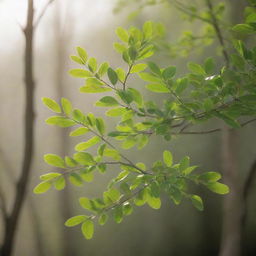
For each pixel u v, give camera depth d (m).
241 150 2.88
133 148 3.54
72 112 1.03
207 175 1.03
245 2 1.43
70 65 3.00
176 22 2.20
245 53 1.00
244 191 1.56
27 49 1.17
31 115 1.20
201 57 2.65
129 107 1.03
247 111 1.02
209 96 1.02
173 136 1.09
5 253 1.24
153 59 2.39
